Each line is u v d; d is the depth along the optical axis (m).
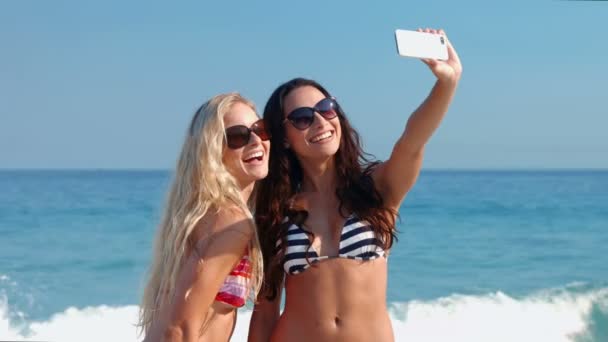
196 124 3.62
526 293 14.66
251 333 4.10
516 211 29.31
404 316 13.22
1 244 20.95
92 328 12.73
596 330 12.74
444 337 12.24
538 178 81.81
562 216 27.47
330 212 3.92
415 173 3.83
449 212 29.22
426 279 16.31
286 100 3.93
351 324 3.72
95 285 15.66
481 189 46.47
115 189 46.78
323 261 3.80
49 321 12.93
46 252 19.69
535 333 12.57
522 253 19.83
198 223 3.44
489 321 13.09
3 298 14.33
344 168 3.95
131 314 13.30
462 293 14.77
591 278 16.27
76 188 48.69
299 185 4.04
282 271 3.91
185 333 3.29
